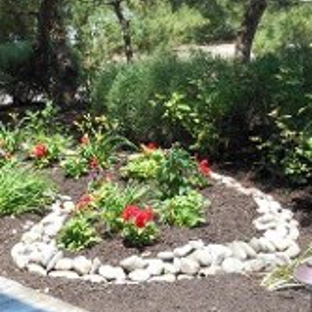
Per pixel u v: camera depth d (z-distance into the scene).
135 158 4.41
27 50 7.39
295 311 3.05
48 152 4.73
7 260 3.57
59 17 7.21
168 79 5.26
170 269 3.38
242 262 3.47
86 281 3.34
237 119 4.95
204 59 5.38
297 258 3.54
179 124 5.16
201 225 3.71
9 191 4.01
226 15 9.89
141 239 3.51
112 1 7.71
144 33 9.32
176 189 3.91
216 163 4.96
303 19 8.98
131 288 3.26
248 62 5.23
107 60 7.95
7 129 5.69
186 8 10.04
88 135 5.21
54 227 3.76
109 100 5.55
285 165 4.45
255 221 3.82
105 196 3.80
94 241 3.54
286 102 4.55
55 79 7.12
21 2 8.05
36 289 3.29
